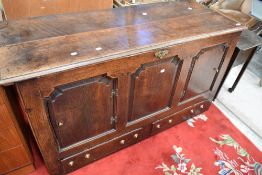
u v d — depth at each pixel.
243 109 1.84
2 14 1.35
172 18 1.22
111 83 0.99
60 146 1.08
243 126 1.67
